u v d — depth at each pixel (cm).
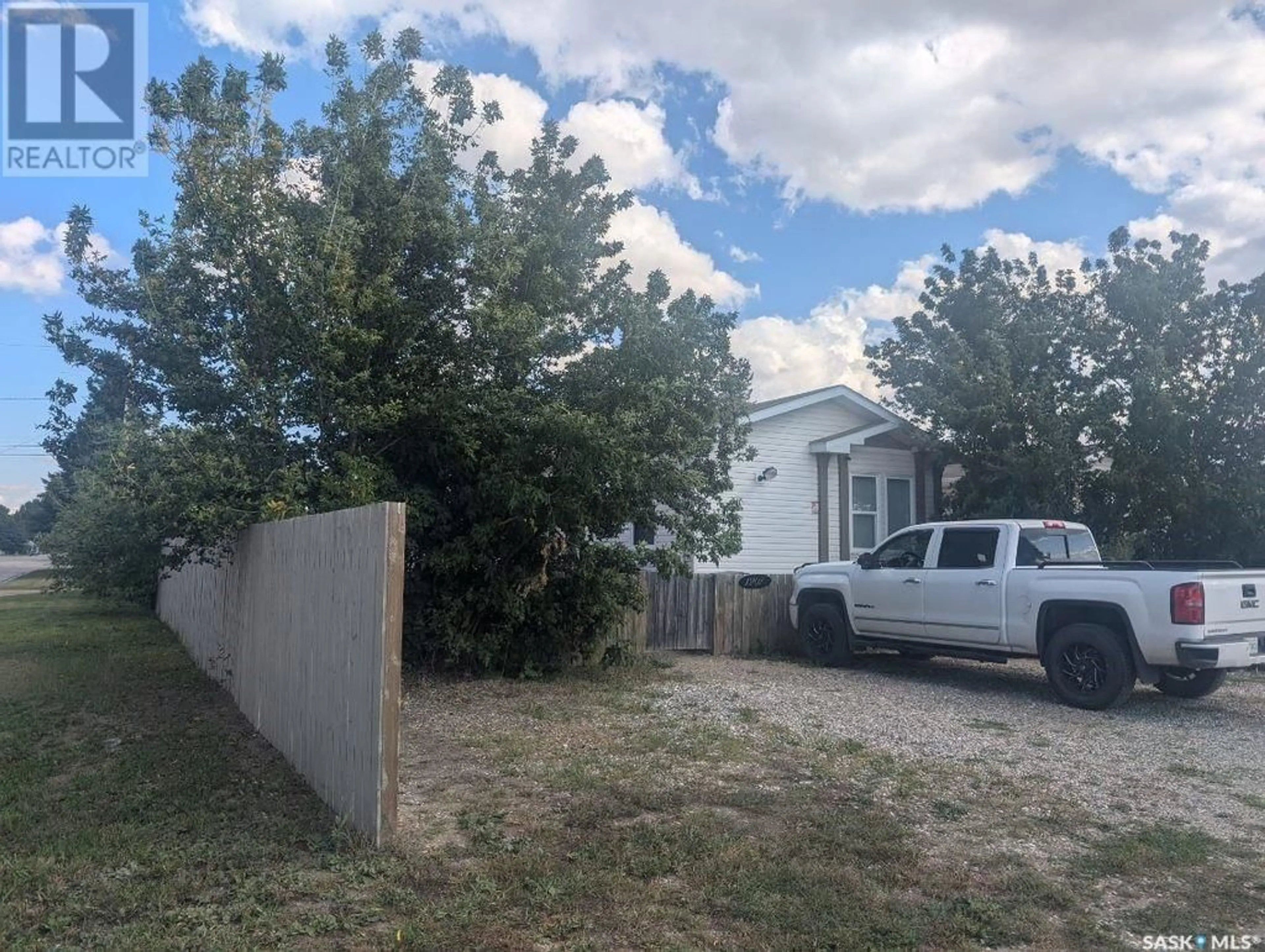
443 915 459
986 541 1106
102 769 731
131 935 436
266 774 717
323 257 959
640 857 532
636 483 1016
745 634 1388
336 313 944
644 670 1168
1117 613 963
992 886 503
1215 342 1612
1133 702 1020
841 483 1823
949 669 1233
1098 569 997
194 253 957
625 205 1187
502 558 1084
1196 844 565
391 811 549
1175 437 1524
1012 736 846
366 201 1048
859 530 1856
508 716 909
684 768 726
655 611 1343
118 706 979
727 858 531
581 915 461
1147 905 483
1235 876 522
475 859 534
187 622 1420
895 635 1178
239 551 974
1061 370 1697
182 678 1150
